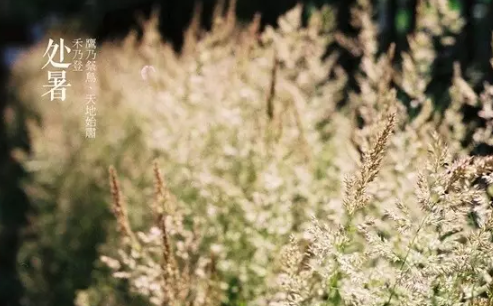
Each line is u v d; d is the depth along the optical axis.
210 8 7.58
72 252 4.00
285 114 2.88
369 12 3.35
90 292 3.05
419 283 1.60
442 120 2.47
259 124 2.78
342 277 1.93
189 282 2.21
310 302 1.90
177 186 3.03
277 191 2.53
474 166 1.60
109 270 3.38
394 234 2.05
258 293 2.40
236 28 4.30
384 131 1.67
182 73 3.50
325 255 1.91
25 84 7.96
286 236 2.37
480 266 1.62
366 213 2.18
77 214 4.12
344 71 3.94
